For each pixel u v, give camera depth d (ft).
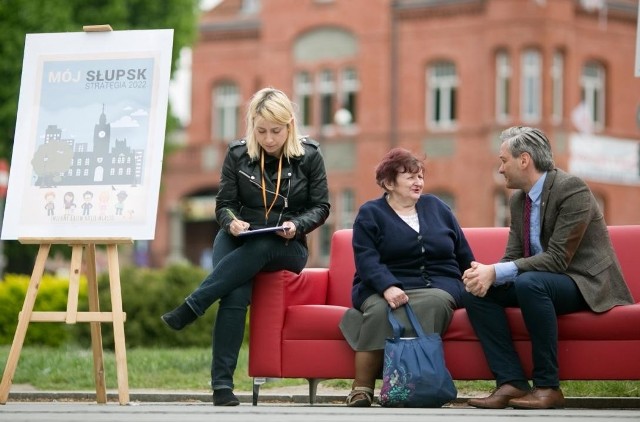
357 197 195.52
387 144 192.95
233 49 207.31
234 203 38.65
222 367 36.99
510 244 38.06
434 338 36.14
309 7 199.62
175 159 212.43
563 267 36.19
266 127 37.78
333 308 38.04
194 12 161.17
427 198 39.29
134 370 54.44
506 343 36.35
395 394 35.60
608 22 186.80
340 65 197.06
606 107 188.14
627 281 39.42
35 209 38.58
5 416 30.50
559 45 181.68
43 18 145.69
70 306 37.99
